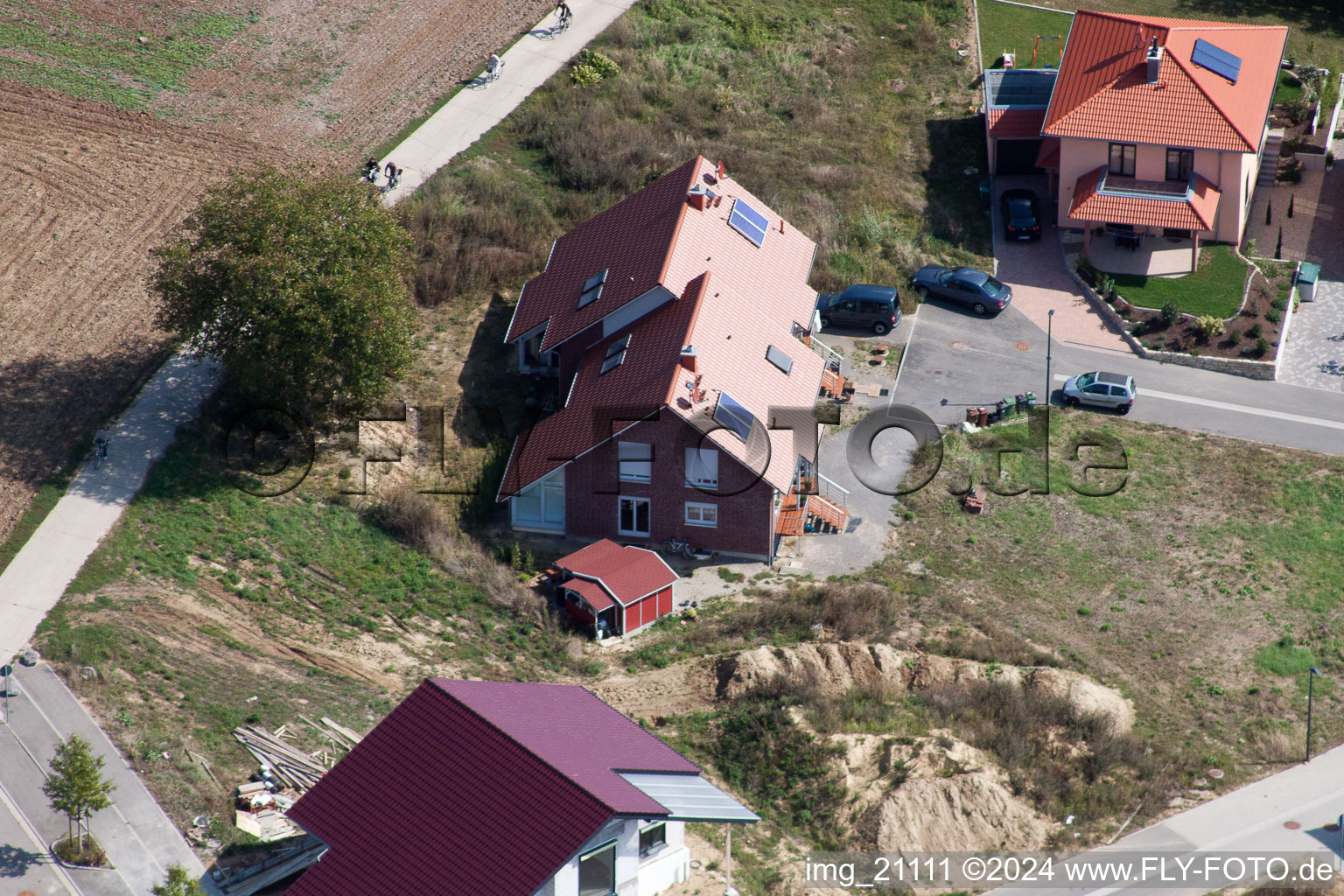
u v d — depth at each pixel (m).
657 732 41.34
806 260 57.91
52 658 39.81
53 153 63.72
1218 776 41.47
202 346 50.09
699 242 54.25
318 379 48.84
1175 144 62.66
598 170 66.81
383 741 33.59
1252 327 60.72
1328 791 40.78
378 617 44.94
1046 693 43.50
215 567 45.09
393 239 50.56
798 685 42.56
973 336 61.09
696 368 48.78
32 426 49.34
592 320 52.38
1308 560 50.41
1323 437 56.34
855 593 47.50
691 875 35.56
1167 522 52.19
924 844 37.88
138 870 33.81
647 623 46.69
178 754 37.06
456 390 55.47
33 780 35.81
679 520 50.09
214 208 48.50
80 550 44.38
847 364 59.31
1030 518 52.28
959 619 47.34
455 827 31.47
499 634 45.25
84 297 55.81
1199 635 47.22
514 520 51.44
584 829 30.47
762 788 39.53
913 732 41.44
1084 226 66.00
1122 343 60.81
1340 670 45.81
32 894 33.03
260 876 33.88
